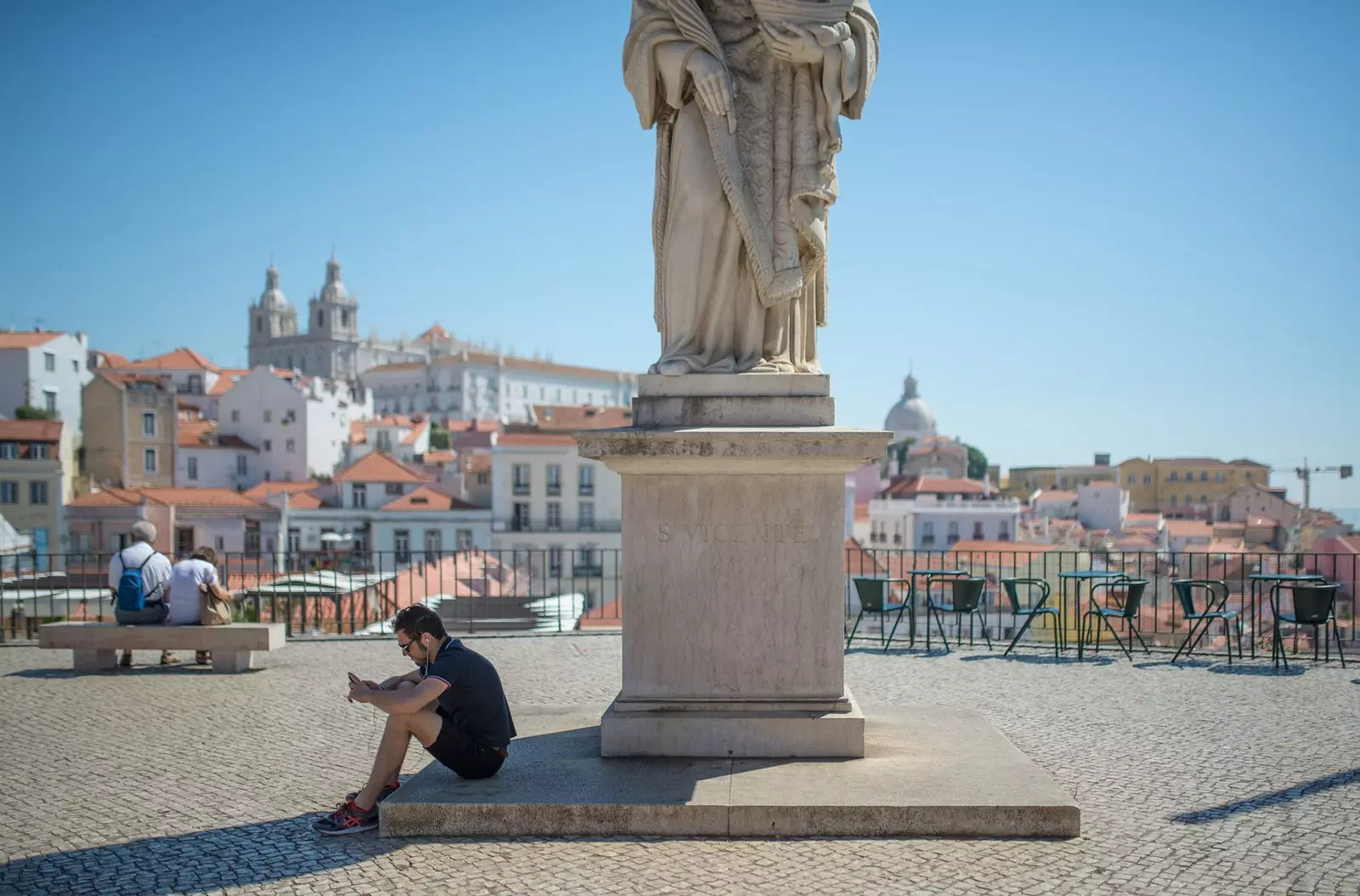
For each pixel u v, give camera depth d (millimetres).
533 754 6168
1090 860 4898
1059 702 8703
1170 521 82188
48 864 5043
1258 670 10227
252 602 19109
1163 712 8273
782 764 5875
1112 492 89562
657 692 6094
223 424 89625
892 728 6766
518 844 5152
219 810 5855
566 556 60281
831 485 6047
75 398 77812
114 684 9820
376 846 5184
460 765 5594
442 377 167000
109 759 7020
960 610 11570
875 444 5820
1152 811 5668
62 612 18875
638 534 6102
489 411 167750
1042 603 11656
